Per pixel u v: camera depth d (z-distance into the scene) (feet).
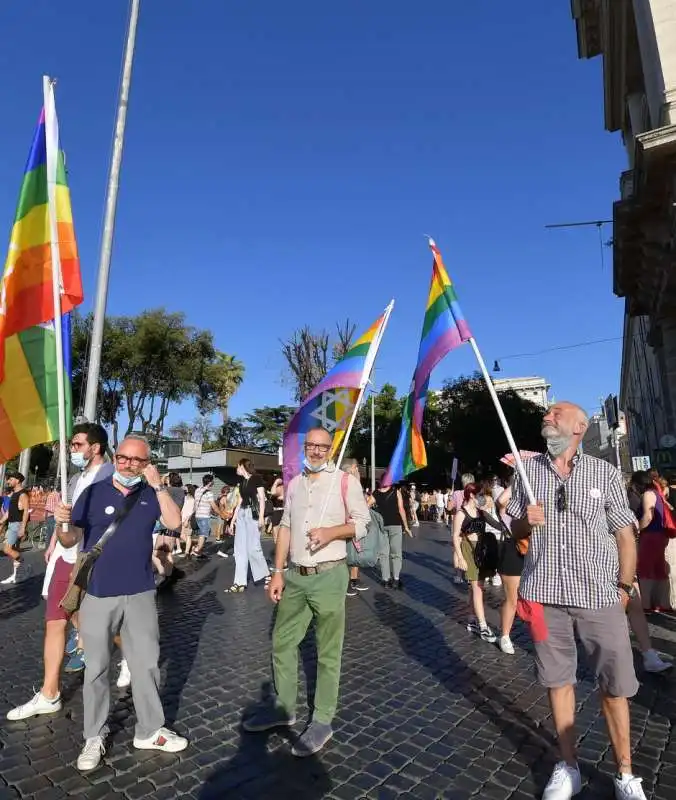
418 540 59.62
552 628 10.16
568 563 9.98
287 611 12.76
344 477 12.76
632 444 140.77
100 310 21.72
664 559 22.80
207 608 25.94
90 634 11.23
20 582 33.40
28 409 13.88
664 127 32.86
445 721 13.21
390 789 10.26
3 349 13.56
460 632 21.57
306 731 11.83
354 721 13.21
